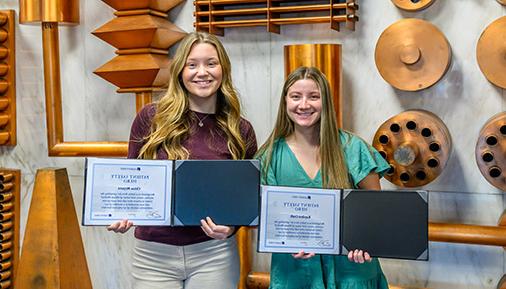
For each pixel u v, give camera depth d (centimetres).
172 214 210
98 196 210
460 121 274
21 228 357
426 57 266
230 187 209
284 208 206
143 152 218
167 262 216
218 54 216
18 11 350
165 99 217
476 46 269
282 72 302
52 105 325
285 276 215
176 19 317
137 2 295
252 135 231
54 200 273
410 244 204
